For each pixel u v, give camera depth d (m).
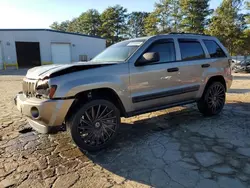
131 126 4.20
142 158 2.91
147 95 3.53
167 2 39.00
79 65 2.99
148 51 3.59
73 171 2.62
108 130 3.23
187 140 3.47
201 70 4.32
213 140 3.45
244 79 11.83
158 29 40.59
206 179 2.40
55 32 24.67
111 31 51.53
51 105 2.71
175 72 3.86
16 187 2.31
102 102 3.12
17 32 23.17
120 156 2.98
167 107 3.94
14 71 20.48
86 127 3.04
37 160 2.89
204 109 4.64
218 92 4.77
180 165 2.71
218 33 30.20
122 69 3.25
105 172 2.59
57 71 2.81
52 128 2.85
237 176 2.44
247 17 28.73
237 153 2.99
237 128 3.95
